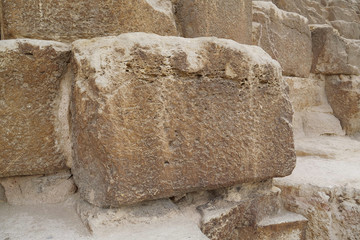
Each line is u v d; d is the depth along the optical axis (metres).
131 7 1.51
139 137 1.11
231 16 1.96
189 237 1.07
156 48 1.14
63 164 1.31
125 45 1.12
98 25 1.46
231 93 1.27
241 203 1.39
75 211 1.26
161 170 1.15
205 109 1.22
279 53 2.66
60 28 1.42
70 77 1.28
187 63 1.18
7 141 1.21
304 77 2.99
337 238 1.56
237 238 1.42
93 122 1.09
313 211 1.58
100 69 1.09
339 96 3.07
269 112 1.36
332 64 3.03
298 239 1.55
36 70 1.22
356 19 4.62
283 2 3.32
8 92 1.19
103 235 1.08
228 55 1.26
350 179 1.71
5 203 1.31
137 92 1.11
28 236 1.06
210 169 1.24
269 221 1.48
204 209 1.32
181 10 1.80
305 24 2.91
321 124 2.96
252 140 1.32
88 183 1.18
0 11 1.41
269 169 1.37
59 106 1.29
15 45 1.18
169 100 1.16
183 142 1.18
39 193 1.32
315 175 1.79
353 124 3.04
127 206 1.17
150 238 1.06
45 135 1.26
